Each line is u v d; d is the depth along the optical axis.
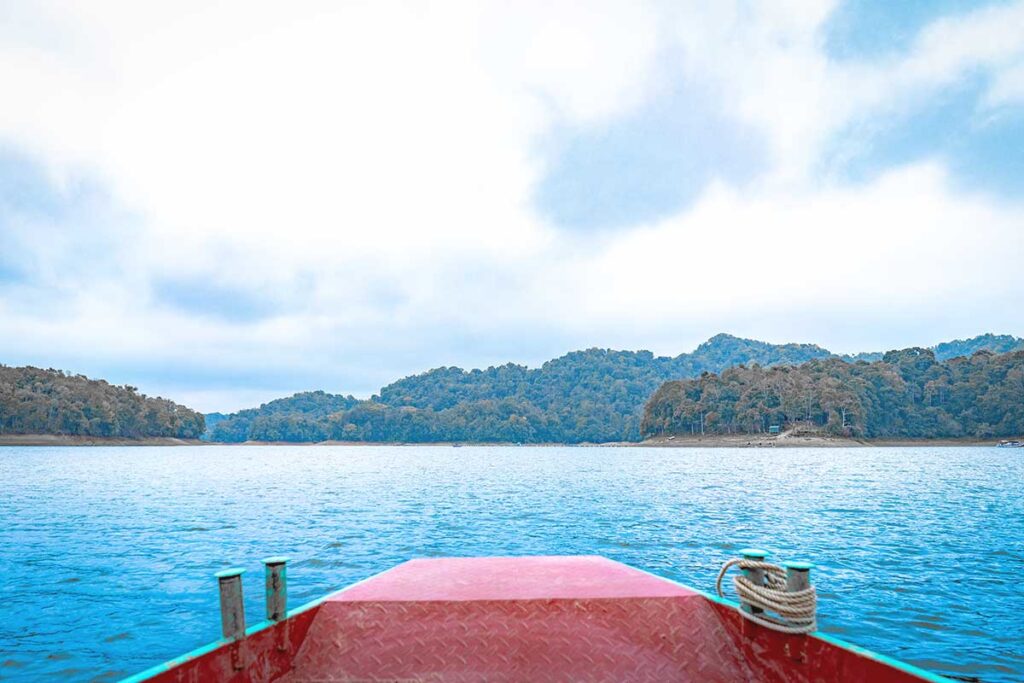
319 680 4.15
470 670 4.20
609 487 44.38
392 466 86.31
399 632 4.49
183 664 3.40
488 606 4.73
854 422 190.62
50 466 77.00
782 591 4.17
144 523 23.56
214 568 14.88
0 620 10.60
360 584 5.25
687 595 4.87
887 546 18.14
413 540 19.39
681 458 118.94
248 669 3.84
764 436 198.88
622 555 16.72
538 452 187.75
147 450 181.88
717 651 4.37
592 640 4.45
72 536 20.11
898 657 8.77
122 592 12.52
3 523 23.48
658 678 4.14
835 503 31.78
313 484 47.62
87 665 8.59
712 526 22.84
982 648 9.11
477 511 28.20
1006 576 13.92
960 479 52.12
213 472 66.12
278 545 18.31
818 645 3.78
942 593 12.29
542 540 19.45
